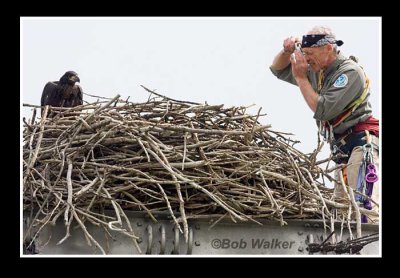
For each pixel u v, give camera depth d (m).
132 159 11.29
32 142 11.80
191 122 12.02
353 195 12.07
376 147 14.12
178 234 11.05
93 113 11.51
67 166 11.19
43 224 10.59
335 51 14.36
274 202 11.21
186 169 11.33
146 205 11.19
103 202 10.94
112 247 10.95
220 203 10.95
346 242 11.35
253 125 11.90
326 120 14.30
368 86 14.23
